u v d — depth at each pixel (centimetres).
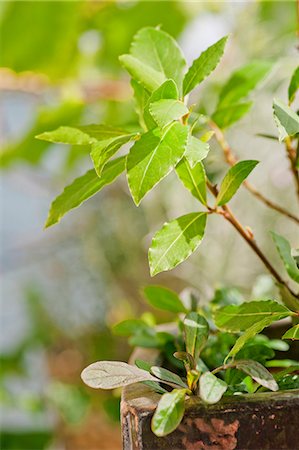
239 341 62
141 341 83
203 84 158
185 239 64
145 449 57
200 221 66
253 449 57
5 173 230
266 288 92
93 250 210
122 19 189
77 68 198
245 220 172
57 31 187
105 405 139
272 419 57
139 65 69
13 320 273
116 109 185
